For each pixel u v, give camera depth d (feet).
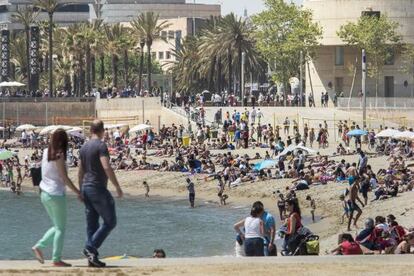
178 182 351.46
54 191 90.79
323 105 549.13
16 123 533.55
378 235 140.77
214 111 499.10
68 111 531.09
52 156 90.48
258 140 418.31
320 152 379.14
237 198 317.22
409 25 567.18
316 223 251.80
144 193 345.92
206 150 385.50
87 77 645.92
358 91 583.99
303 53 566.77
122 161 387.96
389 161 338.75
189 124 441.27
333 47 584.40
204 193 334.65
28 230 261.65
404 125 432.66
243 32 636.07
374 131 413.18
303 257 100.68
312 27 561.84
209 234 246.88
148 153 414.00
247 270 91.15
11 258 208.64
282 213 245.65
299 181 300.20
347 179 285.02
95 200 90.89
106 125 467.11
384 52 560.20
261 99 546.26
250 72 655.35
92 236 92.02
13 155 368.48
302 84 581.12
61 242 91.76
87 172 91.09
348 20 568.00
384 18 559.79
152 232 251.60
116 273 89.20
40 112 533.14
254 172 333.83
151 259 98.78
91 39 652.07
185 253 215.51
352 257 100.42
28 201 336.90
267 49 572.51
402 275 89.61
